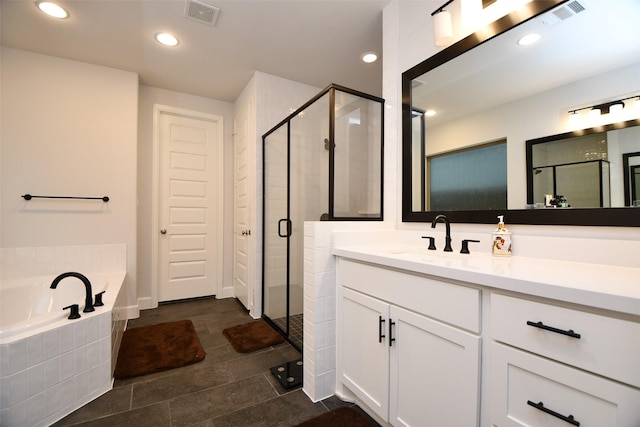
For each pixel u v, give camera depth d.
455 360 0.99
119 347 2.20
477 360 0.92
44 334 1.43
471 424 0.94
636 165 0.97
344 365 1.56
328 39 2.41
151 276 3.29
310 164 2.29
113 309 1.87
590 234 1.07
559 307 0.75
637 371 0.63
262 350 2.22
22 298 2.18
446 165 1.59
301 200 2.44
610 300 0.65
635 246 0.97
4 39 2.37
